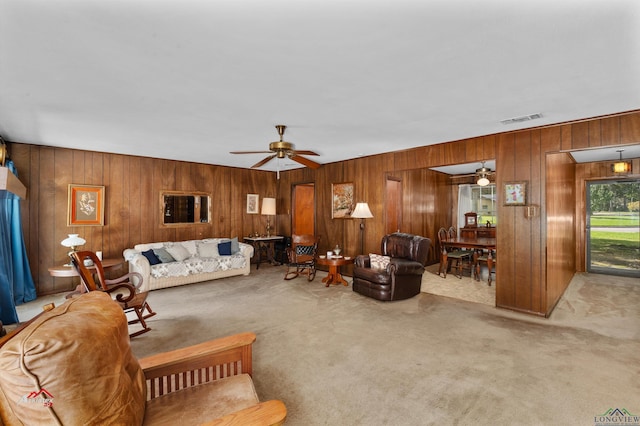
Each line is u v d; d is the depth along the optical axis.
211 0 1.43
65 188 4.72
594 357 2.60
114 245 5.18
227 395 1.46
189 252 5.68
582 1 1.46
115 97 2.69
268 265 7.04
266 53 1.95
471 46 1.88
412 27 1.68
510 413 1.90
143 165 5.52
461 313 3.73
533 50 1.92
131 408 1.15
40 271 4.49
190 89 2.53
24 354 0.92
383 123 3.50
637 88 2.51
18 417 0.91
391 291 4.16
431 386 2.19
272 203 7.12
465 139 4.23
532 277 3.67
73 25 1.63
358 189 5.73
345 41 1.81
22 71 2.18
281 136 3.67
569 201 5.31
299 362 2.53
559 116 3.24
